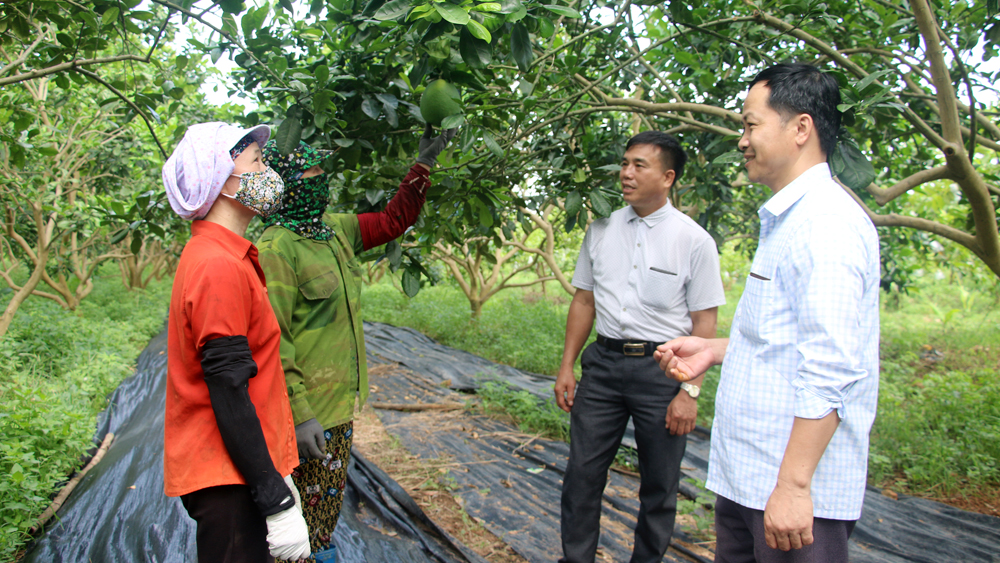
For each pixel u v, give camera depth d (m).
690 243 2.24
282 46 2.15
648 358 2.23
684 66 3.39
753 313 1.42
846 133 2.03
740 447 1.42
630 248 2.31
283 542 1.26
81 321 7.25
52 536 3.06
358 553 2.89
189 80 3.13
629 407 2.27
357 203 2.39
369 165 2.38
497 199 2.45
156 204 2.35
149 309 10.30
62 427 3.78
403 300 12.14
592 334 7.76
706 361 1.70
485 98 1.94
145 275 16.47
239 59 2.01
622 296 2.28
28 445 3.34
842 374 1.19
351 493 3.57
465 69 1.80
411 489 3.68
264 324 1.36
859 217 1.29
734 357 1.48
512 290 16.83
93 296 11.09
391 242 2.27
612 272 2.33
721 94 3.50
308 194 1.76
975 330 9.70
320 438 1.65
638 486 3.89
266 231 1.77
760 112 1.42
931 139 2.25
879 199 2.50
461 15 1.38
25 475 3.05
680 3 2.42
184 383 1.27
